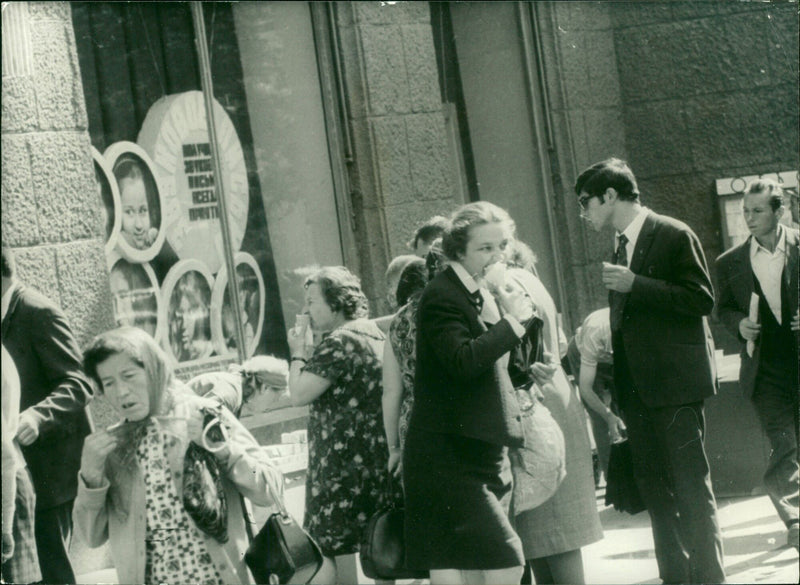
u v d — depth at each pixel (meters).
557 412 5.27
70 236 5.68
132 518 4.68
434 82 6.63
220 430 4.69
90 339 5.70
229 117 6.30
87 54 5.84
